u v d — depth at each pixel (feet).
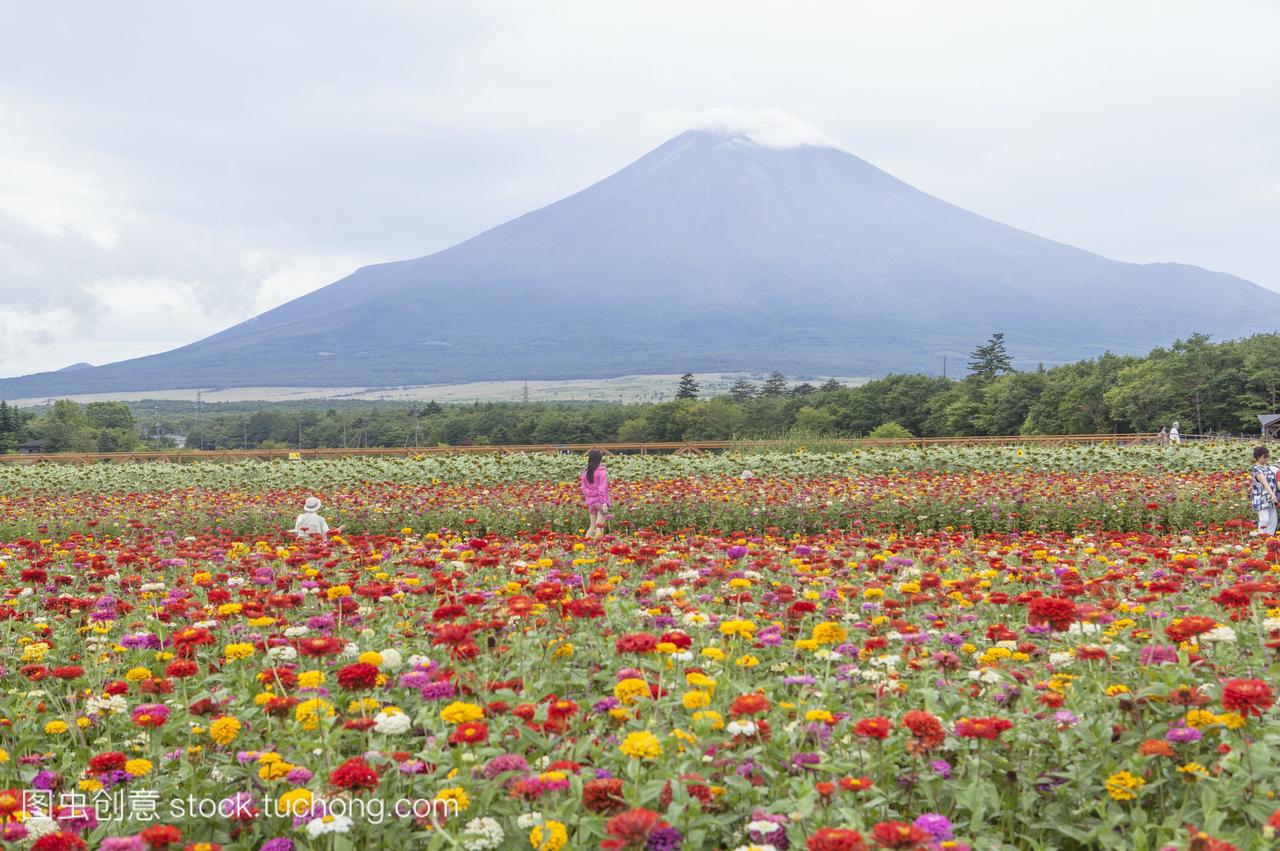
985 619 24.54
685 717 15.62
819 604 23.86
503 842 12.48
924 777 13.80
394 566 34.17
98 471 95.81
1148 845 12.58
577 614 18.83
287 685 17.81
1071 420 333.83
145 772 14.47
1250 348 305.53
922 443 124.98
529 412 417.69
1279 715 15.40
